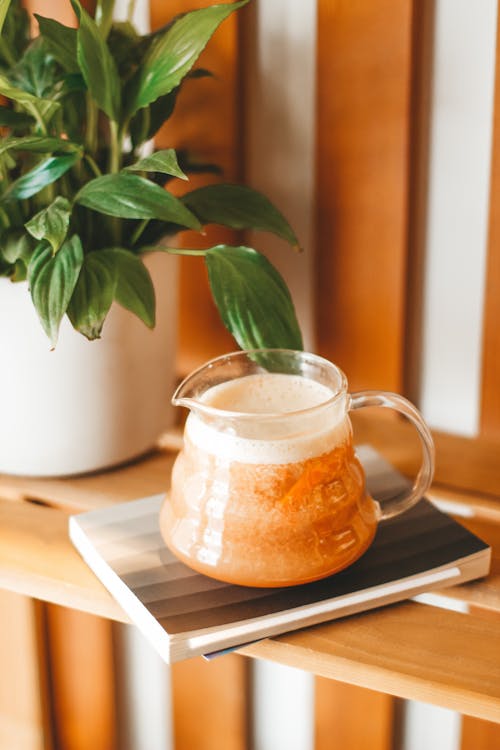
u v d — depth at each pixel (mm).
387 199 901
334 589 767
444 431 956
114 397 860
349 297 938
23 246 811
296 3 899
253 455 740
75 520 828
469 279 924
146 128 858
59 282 777
